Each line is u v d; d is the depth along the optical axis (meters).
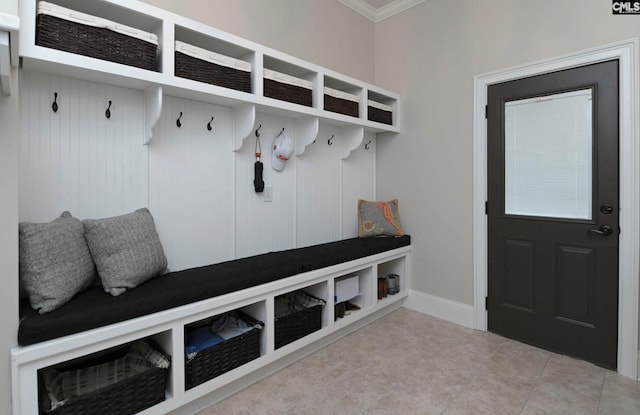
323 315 2.33
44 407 1.24
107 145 1.70
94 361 1.63
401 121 3.17
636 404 1.75
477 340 2.51
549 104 2.33
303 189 2.71
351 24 3.13
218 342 1.78
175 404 1.54
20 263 1.30
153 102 1.72
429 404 1.76
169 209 1.94
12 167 1.21
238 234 2.27
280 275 2.01
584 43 2.15
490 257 2.64
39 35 1.30
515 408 1.72
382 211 3.11
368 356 2.26
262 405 1.75
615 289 2.09
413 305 3.12
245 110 2.10
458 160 2.79
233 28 2.22
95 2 1.48
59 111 1.56
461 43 2.74
